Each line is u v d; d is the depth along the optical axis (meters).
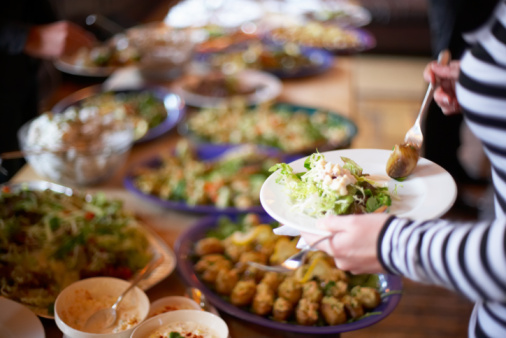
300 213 0.82
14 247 1.13
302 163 0.94
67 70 2.51
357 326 1.05
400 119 4.43
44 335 0.94
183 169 1.73
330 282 1.13
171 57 2.57
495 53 0.74
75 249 1.16
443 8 2.45
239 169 1.73
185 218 1.50
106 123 1.68
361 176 0.88
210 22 3.84
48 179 1.65
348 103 2.41
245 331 1.07
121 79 2.64
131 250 1.19
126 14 4.32
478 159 3.69
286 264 0.84
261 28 3.76
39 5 2.33
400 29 5.54
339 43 3.26
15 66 2.11
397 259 0.69
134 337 0.88
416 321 2.25
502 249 0.61
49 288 1.10
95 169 1.59
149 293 1.16
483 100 0.75
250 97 2.42
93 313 0.98
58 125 1.59
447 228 0.67
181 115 2.16
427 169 0.91
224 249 1.29
